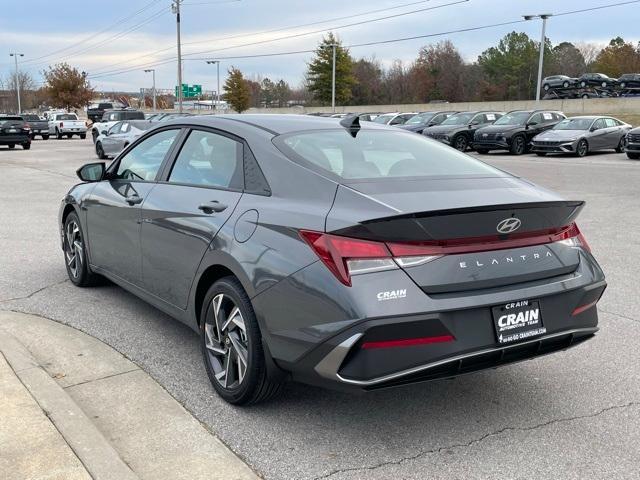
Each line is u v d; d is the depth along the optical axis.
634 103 45.50
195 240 3.79
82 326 4.88
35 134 42.47
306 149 3.68
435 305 2.90
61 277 6.28
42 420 3.19
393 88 96.19
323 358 2.95
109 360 4.24
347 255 2.91
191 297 3.93
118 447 3.15
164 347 4.49
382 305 2.84
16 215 10.12
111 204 4.89
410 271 2.92
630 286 6.16
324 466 3.03
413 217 2.84
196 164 4.21
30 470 2.77
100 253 5.27
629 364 4.28
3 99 106.94
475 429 3.40
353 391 2.93
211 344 3.75
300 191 3.37
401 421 3.49
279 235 3.22
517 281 3.15
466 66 95.12
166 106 109.94
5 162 21.81
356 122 4.28
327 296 2.92
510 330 3.09
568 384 3.97
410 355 2.88
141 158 4.89
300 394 3.80
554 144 23.66
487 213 2.98
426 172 3.64
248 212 3.49
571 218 3.40
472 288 3.02
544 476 2.96
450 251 3.01
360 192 3.18
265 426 3.40
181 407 3.59
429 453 3.16
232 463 3.03
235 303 3.46
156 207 4.25
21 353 4.05
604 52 89.19
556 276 3.31
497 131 24.86
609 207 11.40
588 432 3.37
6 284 6.00
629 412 3.60
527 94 92.44
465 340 2.97
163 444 3.19
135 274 4.66
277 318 3.15
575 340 3.45
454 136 25.97
